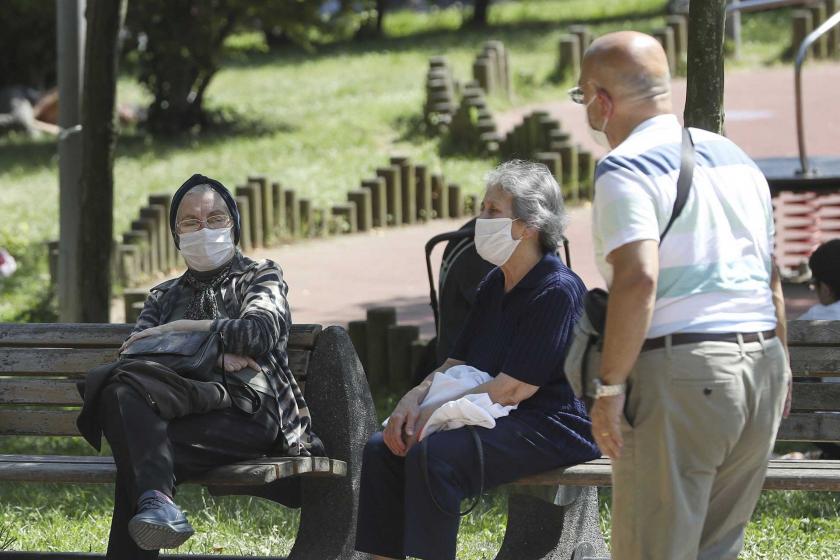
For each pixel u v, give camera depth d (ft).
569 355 31.32
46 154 168.96
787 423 40.65
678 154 30.32
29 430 43.60
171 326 40.01
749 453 31.27
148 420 36.68
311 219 117.80
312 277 101.14
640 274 28.96
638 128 30.89
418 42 250.16
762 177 31.91
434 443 36.32
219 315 40.98
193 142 163.63
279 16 172.76
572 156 123.95
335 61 235.81
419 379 47.73
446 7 343.46
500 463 36.68
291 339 41.86
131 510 36.55
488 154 140.46
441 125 153.69
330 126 166.30
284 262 107.04
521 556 42.96
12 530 48.52
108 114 70.95
